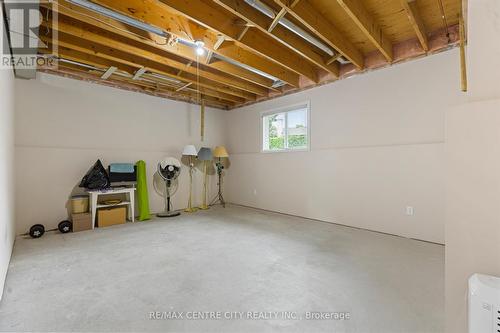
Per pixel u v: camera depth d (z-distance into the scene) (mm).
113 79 4520
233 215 4988
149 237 3455
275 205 5328
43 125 3918
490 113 849
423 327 1540
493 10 857
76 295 1912
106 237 3465
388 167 3596
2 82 2094
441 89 3125
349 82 4035
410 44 3328
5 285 2066
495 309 746
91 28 2947
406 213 3422
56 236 3531
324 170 4410
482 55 877
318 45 3158
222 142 6559
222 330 1522
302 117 4895
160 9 2654
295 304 1797
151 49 3484
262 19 2668
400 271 2338
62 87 4105
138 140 5004
